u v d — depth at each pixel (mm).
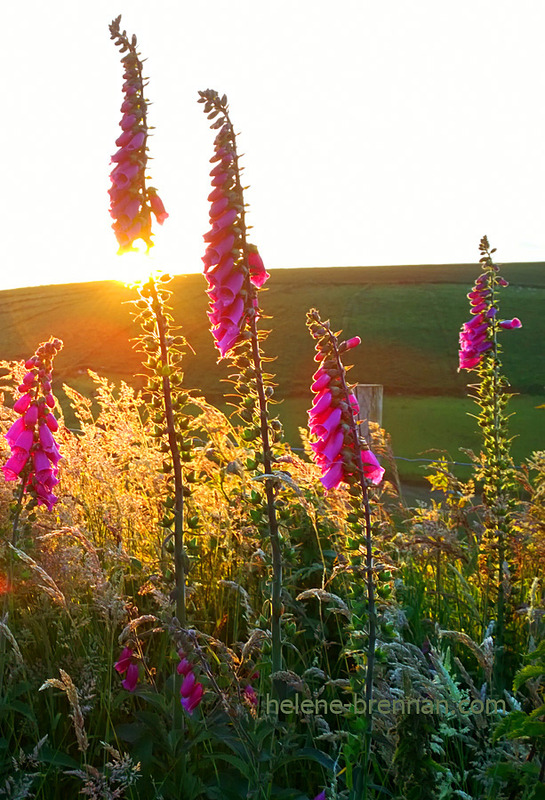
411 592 3979
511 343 48906
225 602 3777
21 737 2826
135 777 2432
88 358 47594
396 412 34844
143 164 2799
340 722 2969
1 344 52438
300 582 3850
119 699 2840
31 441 3133
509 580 3871
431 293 62750
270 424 2799
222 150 2643
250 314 2736
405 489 15953
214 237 2682
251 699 2619
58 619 3197
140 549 3777
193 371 43594
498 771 2191
